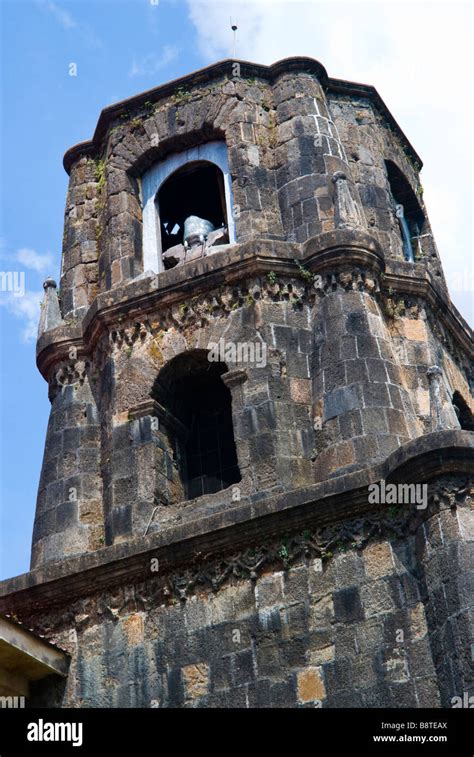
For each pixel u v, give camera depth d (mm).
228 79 30688
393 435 25062
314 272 27375
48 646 24438
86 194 31609
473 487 22734
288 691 22859
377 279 27562
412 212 33188
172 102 30969
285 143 29828
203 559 24484
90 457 27812
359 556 23484
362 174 30719
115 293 28391
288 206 28906
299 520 23891
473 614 21562
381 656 22500
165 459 26922
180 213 32344
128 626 24594
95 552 25016
